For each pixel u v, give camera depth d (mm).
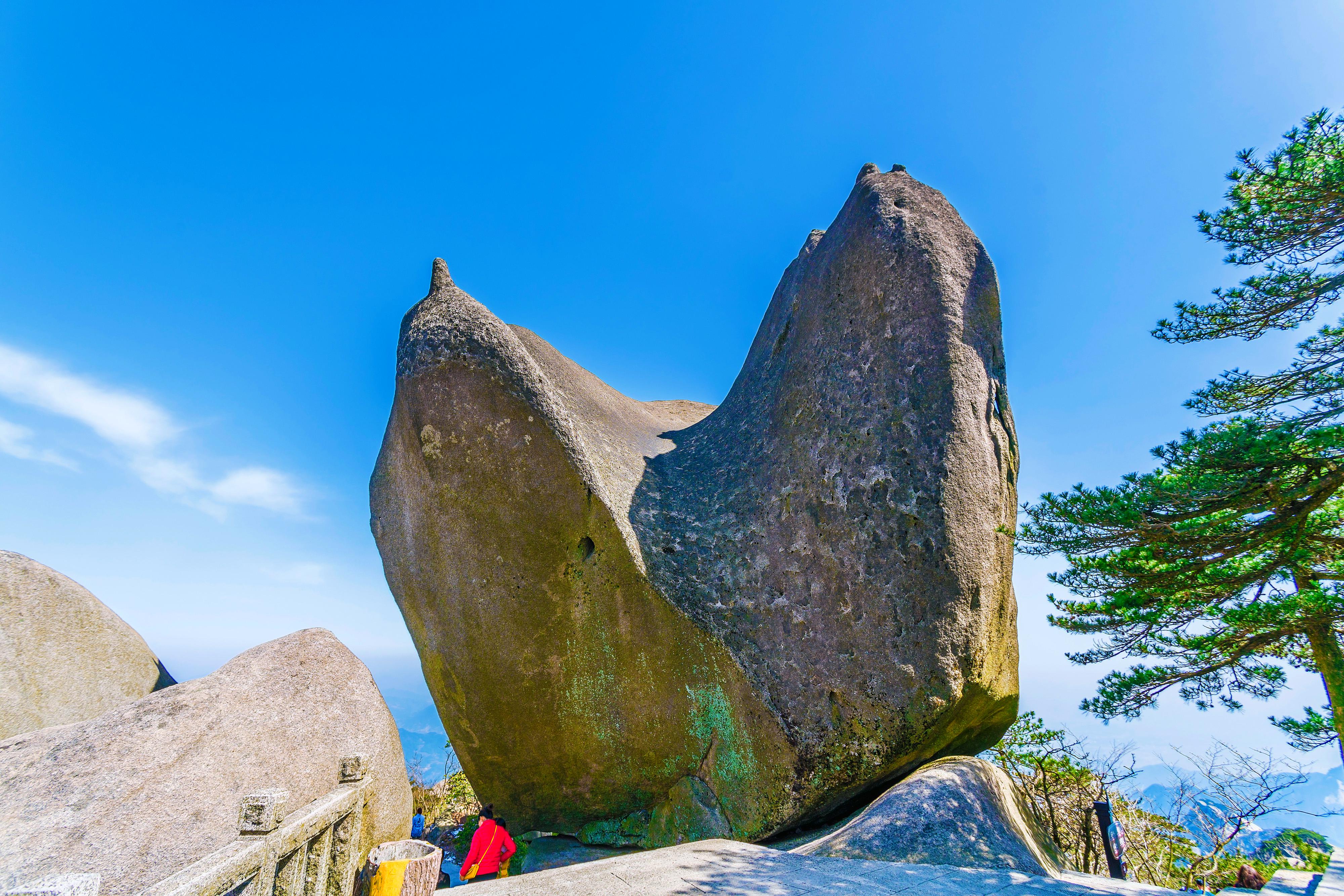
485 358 10391
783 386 12406
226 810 6516
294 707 7969
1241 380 9414
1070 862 11258
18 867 5457
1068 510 8305
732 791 9320
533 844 10945
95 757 6543
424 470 10680
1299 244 8836
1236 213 8852
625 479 11922
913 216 11250
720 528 11391
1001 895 5176
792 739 9125
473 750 10984
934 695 8484
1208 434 7328
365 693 8734
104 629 10734
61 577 10656
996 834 6734
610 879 5617
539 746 10602
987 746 11102
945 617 8750
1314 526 8227
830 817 9453
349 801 5746
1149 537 8062
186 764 6734
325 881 5316
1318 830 11078
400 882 5906
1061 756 12461
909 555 9172
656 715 9977
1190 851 11453
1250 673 9305
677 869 5914
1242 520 7871
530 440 10234
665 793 10016
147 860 5773
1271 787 10625
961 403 9758
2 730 8836
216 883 3467
